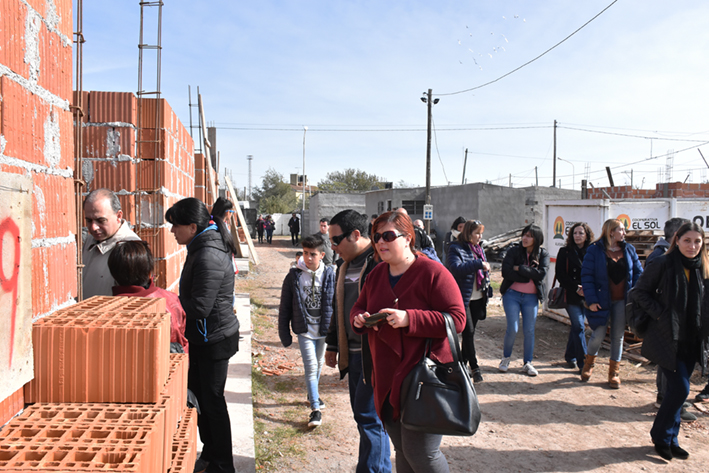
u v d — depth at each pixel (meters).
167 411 1.47
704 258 3.58
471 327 5.19
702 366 3.69
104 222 2.98
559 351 6.52
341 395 4.78
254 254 16.83
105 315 1.63
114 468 1.12
